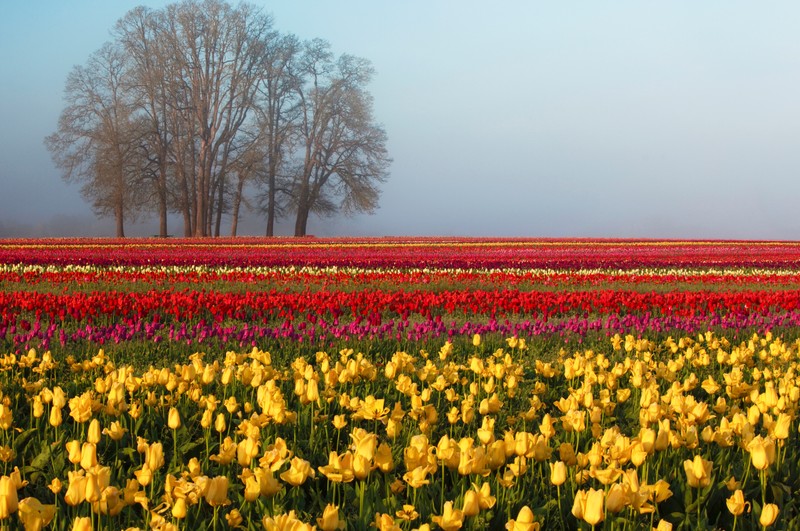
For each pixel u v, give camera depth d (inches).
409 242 1715.1
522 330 450.0
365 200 2292.1
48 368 294.8
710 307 556.7
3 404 216.4
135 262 928.3
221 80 2164.1
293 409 255.6
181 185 2162.9
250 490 146.3
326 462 203.0
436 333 427.2
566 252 1222.3
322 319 481.1
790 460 201.2
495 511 164.4
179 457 206.1
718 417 250.8
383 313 554.9
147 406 240.8
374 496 168.6
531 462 192.2
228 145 2198.6
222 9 2103.8
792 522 161.0
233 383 264.7
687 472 161.3
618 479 168.9
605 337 438.0
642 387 269.3
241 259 967.6
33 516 122.6
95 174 2087.8
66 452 200.5
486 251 1251.8
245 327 399.9
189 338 404.5
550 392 298.2
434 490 177.0
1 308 462.6
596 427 202.7
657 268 984.9
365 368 247.4
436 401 274.4
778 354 363.3
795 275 874.1
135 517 161.9
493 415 256.7
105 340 384.5
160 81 2042.3
